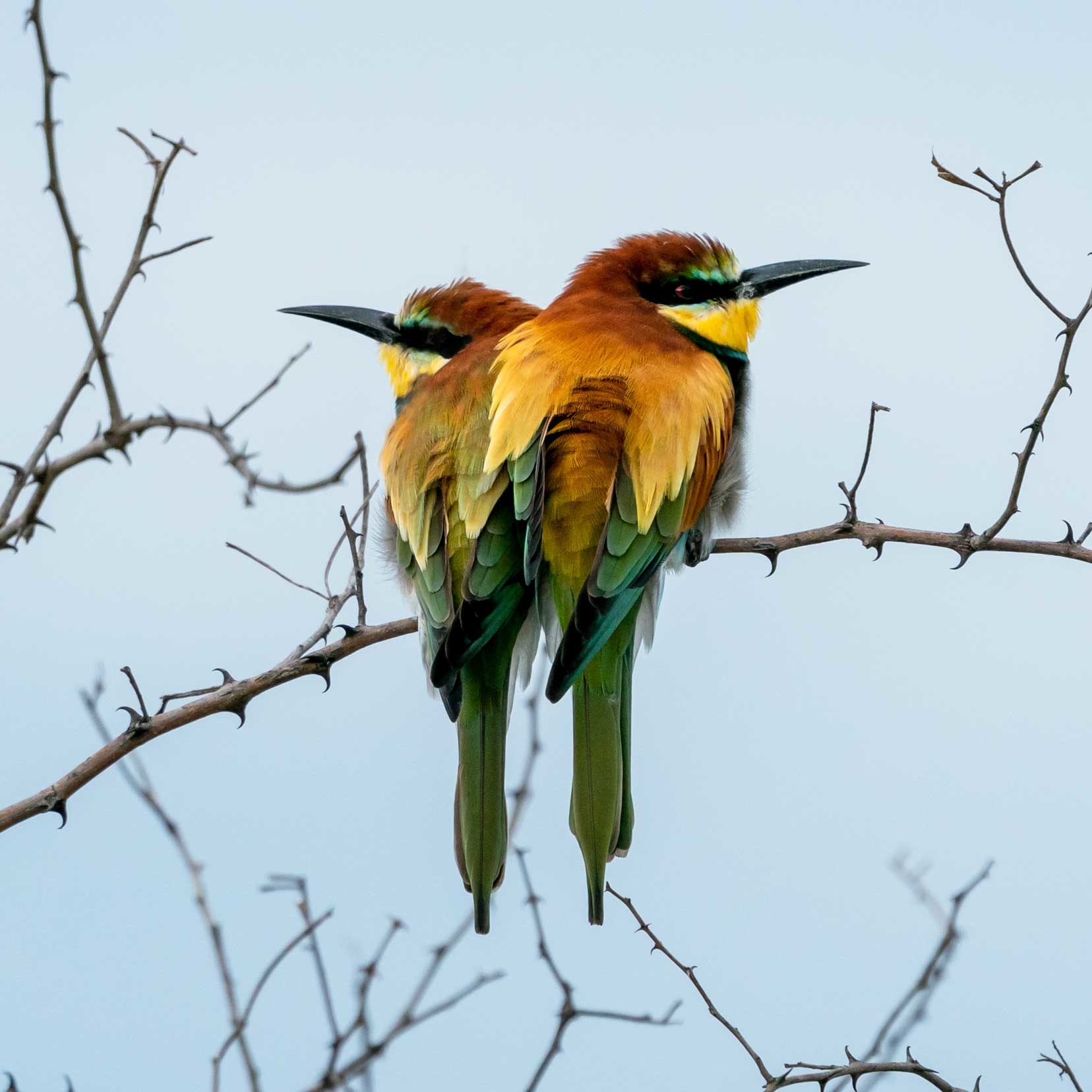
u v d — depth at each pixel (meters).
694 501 10.81
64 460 7.34
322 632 9.38
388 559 11.64
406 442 11.09
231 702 8.96
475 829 9.98
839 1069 8.73
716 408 10.95
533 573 10.05
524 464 10.36
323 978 8.20
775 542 10.62
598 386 10.56
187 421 7.41
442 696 9.86
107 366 7.40
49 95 7.46
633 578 10.17
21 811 8.26
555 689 9.54
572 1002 8.50
